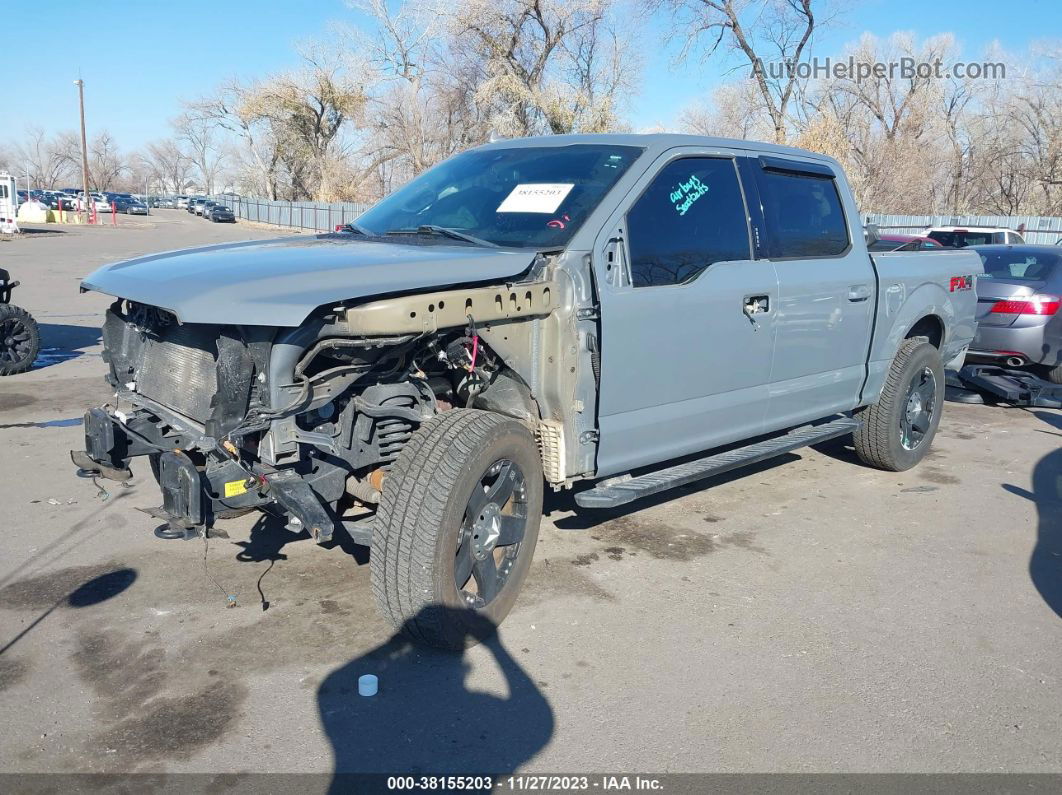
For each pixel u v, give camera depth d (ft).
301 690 11.27
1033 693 11.59
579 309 12.62
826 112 99.91
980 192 150.82
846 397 18.88
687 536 16.83
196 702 10.95
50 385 29.50
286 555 15.43
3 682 11.30
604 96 119.24
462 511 11.44
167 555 15.34
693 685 11.59
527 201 14.08
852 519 18.04
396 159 163.22
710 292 14.62
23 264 77.10
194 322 10.12
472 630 12.06
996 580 15.16
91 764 9.74
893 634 13.11
